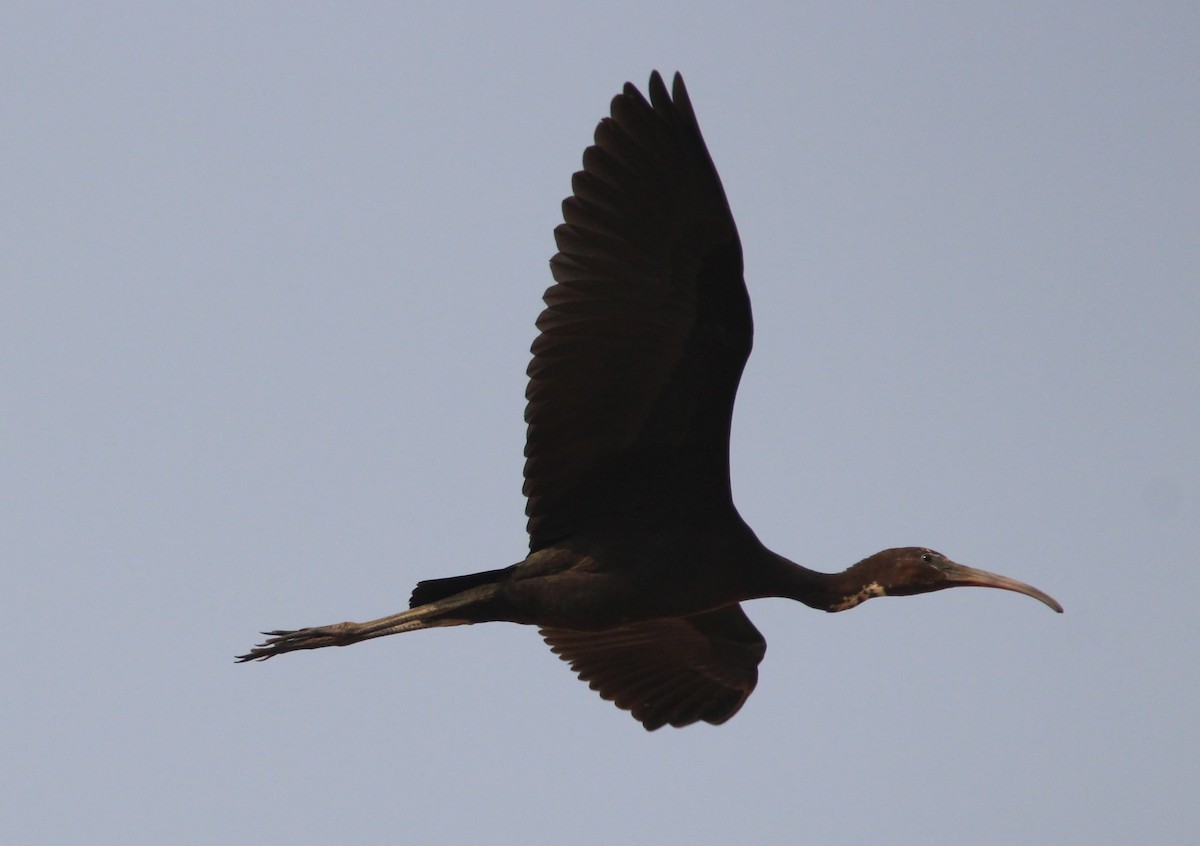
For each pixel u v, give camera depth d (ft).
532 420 44.45
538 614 45.75
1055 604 48.42
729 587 46.55
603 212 42.50
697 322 43.29
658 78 41.24
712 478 45.50
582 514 46.09
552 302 43.04
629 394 44.39
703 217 41.98
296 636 46.32
